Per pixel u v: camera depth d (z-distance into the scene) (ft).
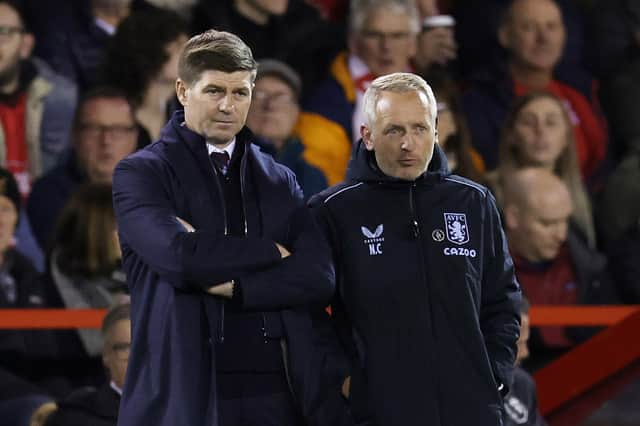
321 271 38.96
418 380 39.99
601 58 83.30
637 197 78.59
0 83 70.03
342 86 74.54
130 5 73.72
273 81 71.51
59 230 66.90
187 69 39.14
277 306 38.22
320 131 72.74
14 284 66.03
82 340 64.64
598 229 79.00
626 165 80.33
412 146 40.55
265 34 74.79
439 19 77.92
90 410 57.62
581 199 76.84
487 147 78.02
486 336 41.52
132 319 39.11
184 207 38.93
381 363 40.14
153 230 37.73
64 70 71.87
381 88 41.06
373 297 40.40
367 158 41.78
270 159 40.96
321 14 77.51
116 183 39.24
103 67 71.97
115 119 70.08
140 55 71.10
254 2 74.54
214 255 37.45
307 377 38.70
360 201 41.29
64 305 66.13
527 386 60.39
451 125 74.33
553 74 81.35
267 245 38.24
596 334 69.41
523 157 77.15
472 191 41.91
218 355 38.06
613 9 85.25
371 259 40.63
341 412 39.40
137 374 38.19
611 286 76.18
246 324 38.50
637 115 81.92
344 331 41.47
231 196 39.68
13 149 69.97
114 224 66.69
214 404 37.17
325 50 75.92
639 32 85.20
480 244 41.34
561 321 69.51
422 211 41.22
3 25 69.56
